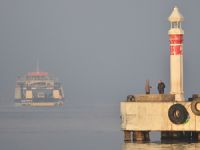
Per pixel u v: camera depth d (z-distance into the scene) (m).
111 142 159.38
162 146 128.88
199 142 133.38
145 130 132.88
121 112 135.00
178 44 137.50
